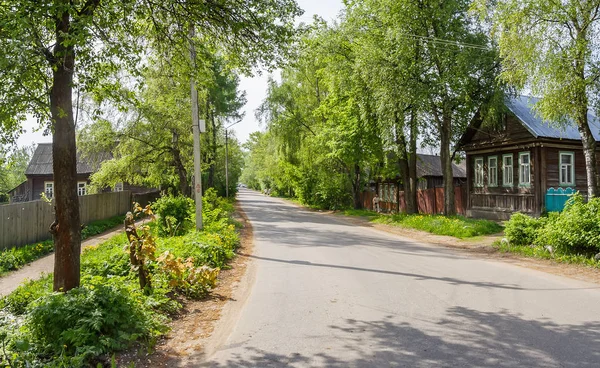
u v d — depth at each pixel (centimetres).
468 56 1866
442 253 1309
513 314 638
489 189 2441
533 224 1313
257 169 9344
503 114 2147
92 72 706
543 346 504
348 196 3781
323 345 529
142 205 3319
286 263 1141
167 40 940
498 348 500
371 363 468
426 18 1969
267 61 930
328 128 2959
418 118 2144
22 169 5072
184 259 984
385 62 2052
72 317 498
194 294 790
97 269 859
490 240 1532
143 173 2616
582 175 2191
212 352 519
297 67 978
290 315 662
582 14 1286
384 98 2041
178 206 1609
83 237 1903
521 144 2136
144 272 725
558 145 2080
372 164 3158
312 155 3709
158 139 2347
